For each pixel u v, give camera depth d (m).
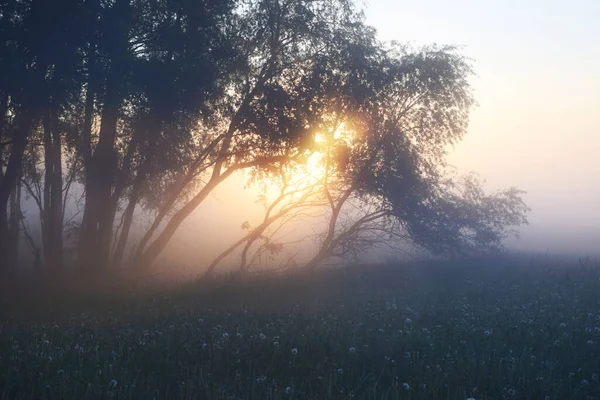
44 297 19.11
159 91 21.95
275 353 8.39
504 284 21.22
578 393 6.97
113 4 21.72
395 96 28.47
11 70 19.48
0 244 25.08
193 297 18.52
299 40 26.38
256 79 26.11
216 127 26.06
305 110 25.19
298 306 15.23
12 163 22.41
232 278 22.88
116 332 11.10
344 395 6.68
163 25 22.88
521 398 6.88
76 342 9.87
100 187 23.45
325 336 9.86
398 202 28.73
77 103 21.69
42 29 19.92
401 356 8.59
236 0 25.08
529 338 10.16
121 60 21.58
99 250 23.50
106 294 19.53
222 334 10.21
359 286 21.45
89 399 6.45
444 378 7.28
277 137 24.70
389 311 13.78
